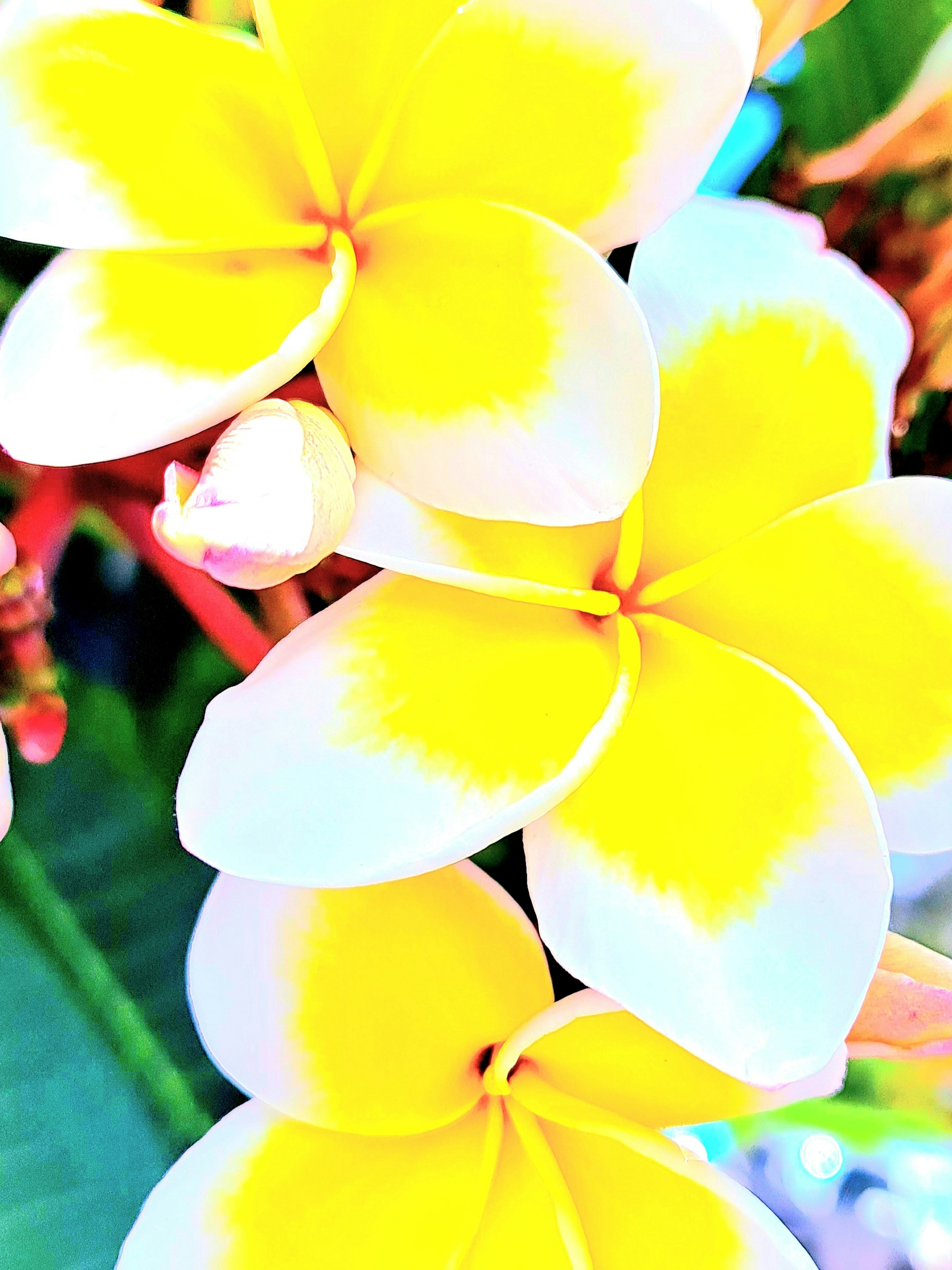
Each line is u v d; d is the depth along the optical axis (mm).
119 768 180
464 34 146
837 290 166
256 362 145
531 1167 180
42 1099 176
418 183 155
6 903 176
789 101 188
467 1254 177
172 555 139
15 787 177
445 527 159
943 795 167
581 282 146
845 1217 237
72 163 145
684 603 169
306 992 171
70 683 180
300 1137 176
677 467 169
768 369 167
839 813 154
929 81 182
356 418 154
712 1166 182
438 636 158
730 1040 150
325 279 154
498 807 151
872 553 162
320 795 150
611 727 155
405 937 173
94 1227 176
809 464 169
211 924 167
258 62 151
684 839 158
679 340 166
